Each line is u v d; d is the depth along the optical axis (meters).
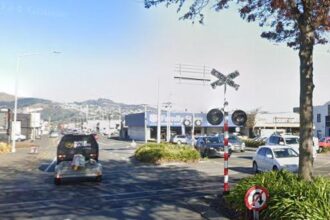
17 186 19.28
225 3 11.88
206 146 37.88
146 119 82.56
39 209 13.59
